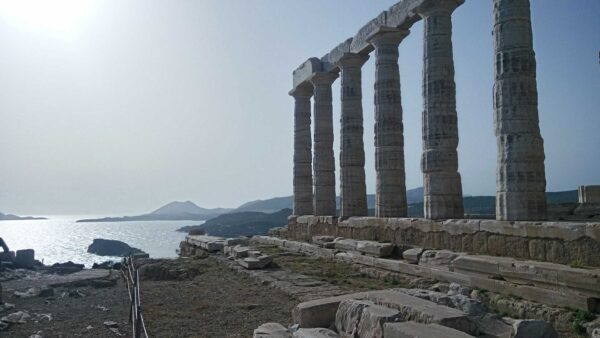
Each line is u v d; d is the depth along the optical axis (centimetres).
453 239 1641
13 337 1195
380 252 1834
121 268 2656
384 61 2241
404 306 823
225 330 1115
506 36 1558
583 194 2638
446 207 1820
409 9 2042
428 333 672
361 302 861
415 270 1589
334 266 1944
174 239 11688
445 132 1848
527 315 1122
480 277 1335
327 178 2883
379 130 2227
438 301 886
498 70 1574
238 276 1909
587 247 1186
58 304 1672
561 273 1116
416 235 1836
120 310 1488
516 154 1512
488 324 807
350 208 2498
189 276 2011
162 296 1587
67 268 3120
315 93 2944
